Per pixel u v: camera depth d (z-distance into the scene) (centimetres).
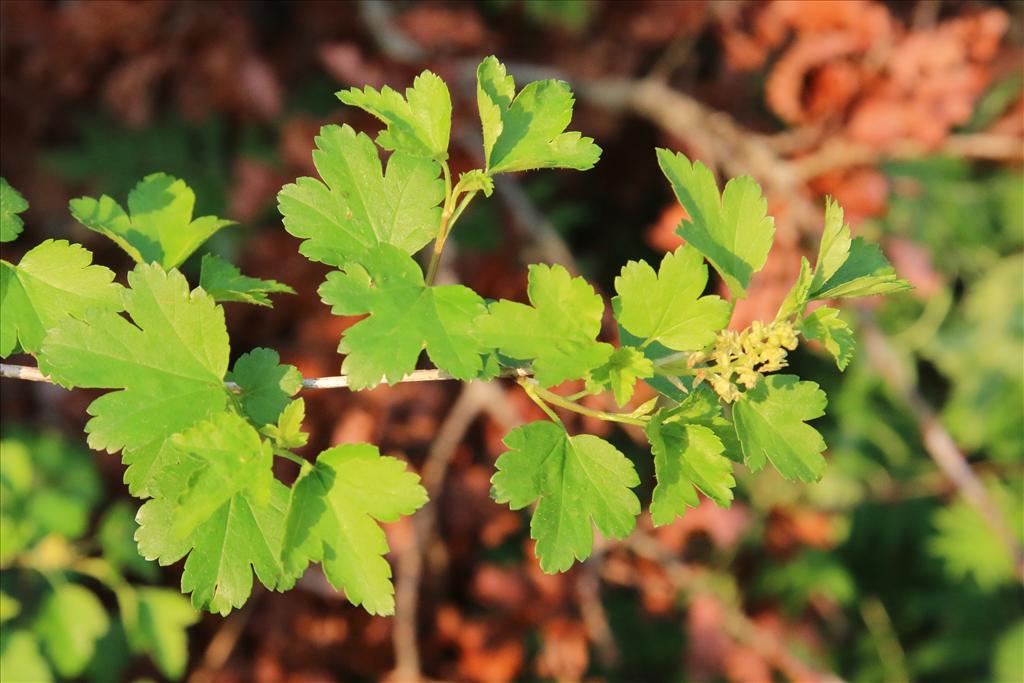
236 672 114
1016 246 152
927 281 112
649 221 141
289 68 129
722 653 115
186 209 61
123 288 56
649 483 119
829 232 57
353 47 108
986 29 101
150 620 96
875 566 154
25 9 114
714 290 108
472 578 120
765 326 56
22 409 121
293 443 55
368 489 55
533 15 120
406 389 104
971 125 130
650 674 138
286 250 107
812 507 131
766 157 106
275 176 105
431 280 56
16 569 99
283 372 57
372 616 113
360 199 57
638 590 141
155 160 128
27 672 89
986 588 140
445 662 111
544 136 57
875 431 142
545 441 55
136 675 116
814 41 100
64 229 130
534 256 113
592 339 55
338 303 55
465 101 110
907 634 156
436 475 101
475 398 101
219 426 54
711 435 56
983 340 144
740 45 110
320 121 107
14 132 126
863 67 101
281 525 55
